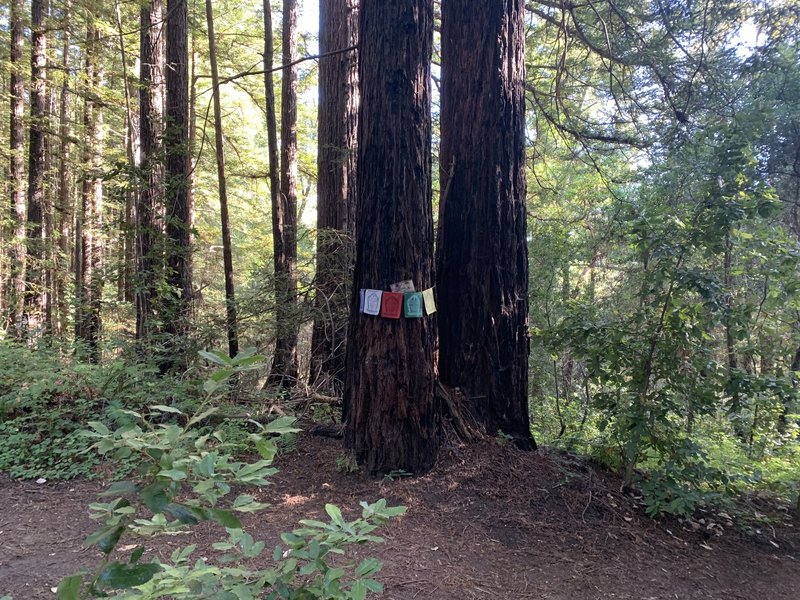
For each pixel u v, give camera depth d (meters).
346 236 6.93
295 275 7.73
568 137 9.59
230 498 4.07
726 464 5.31
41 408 5.48
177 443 1.29
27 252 11.73
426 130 4.50
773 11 6.84
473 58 5.10
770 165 8.21
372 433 4.42
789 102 7.15
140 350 6.65
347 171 8.06
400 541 3.56
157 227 7.46
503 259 5.02
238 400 6.10
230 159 16.67
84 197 14.17
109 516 1.28
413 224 4.38
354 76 8.14
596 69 8.90
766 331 4.61
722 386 4.28
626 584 3.27
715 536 4.04
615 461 4.82
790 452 5.99
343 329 7.02
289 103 9.68
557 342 4.82
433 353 4.53
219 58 14.47
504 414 5.00
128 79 9.36
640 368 4.34
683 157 6.71
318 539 1.45
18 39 11.41
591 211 10.40
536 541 3.70
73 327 10.38
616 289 9.02
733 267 4.66
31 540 3.54
